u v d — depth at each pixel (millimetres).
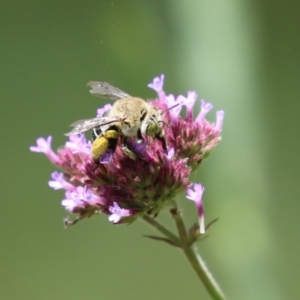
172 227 433
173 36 385
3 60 455
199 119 355
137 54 387
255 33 389
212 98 384
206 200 382
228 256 380
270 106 430
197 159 352
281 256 447
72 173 357
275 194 445
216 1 386
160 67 388
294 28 438
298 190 451
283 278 444
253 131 383
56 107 461
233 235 379
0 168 469
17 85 459
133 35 386
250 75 386
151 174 347
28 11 446
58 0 440
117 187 348
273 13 433
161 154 347
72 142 350
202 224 346
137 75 388
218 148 381
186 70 385
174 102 354
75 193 347
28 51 454
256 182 380
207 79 385
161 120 346
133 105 346
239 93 384
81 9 435
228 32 385
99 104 455
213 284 354
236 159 381
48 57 453
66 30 446
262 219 380
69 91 457
